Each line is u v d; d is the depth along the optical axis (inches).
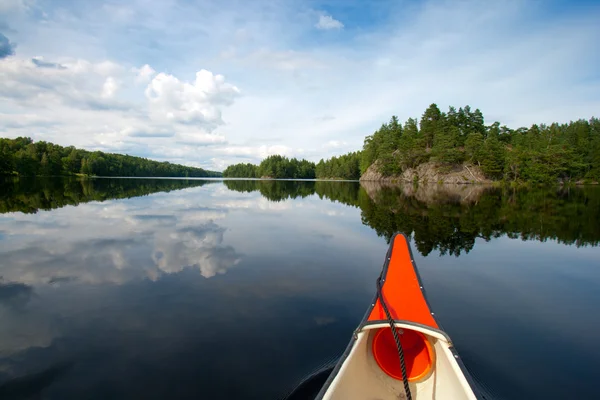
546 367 169.2
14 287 266.8
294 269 322.3
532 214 741.9
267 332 195.6
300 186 2391.7
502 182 2491.4
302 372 157.0
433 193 1520.7
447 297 261.4
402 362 131.5
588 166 2706.7
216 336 191.2
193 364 163.3
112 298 246.2
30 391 143.1
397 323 149.1
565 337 200.1
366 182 3585.1
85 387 146.0
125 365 162.2
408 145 3299.7
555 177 2498.8
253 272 312.0
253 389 145.1
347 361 129.3
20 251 376.5
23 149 3410.4
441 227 564.1
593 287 284.8
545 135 3378.4
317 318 215.5
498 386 154.5
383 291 181.6
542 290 277.3
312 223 598.2
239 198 1146.0
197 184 2508.6
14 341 184.5
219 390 144.4
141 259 350.9
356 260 357.4
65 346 179.8
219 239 453.7
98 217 635.5
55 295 251.3
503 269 334.6
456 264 350.6
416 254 389.1
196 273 307.4
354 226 569.3
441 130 3152.1
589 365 171.3
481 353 181.5
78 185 1877.5
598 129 3321.9
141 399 138.6
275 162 6156.5
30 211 716.0
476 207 878.4
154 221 595.8
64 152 4047.7
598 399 145.8
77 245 406.9
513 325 214.7
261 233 500.1
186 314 220.1
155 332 195.5
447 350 137.9
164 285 274.8
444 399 134.1
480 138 2915.8
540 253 398.6
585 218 684.7
